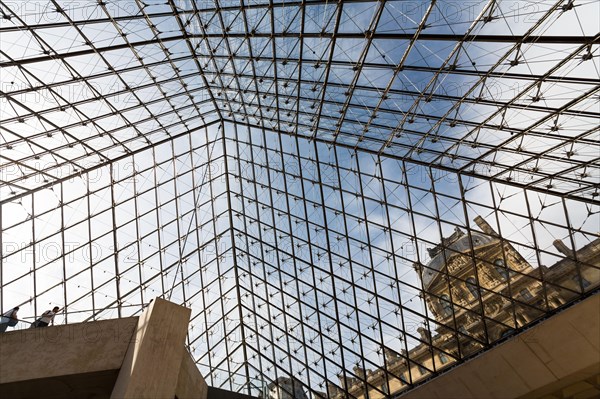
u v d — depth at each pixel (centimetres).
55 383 1209
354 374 2223
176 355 1180
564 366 1489
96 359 1205
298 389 2406
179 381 1354
